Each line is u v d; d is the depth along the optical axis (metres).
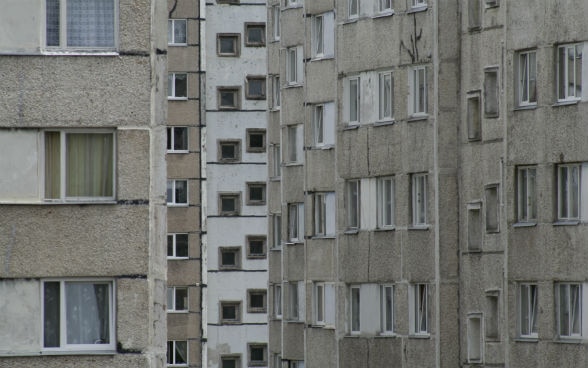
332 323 133.50
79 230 86.44
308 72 136.62
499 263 118.06
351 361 130.00
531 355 114.62
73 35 87.00
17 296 86.00
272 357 166.50
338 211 131.62
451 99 123.38
